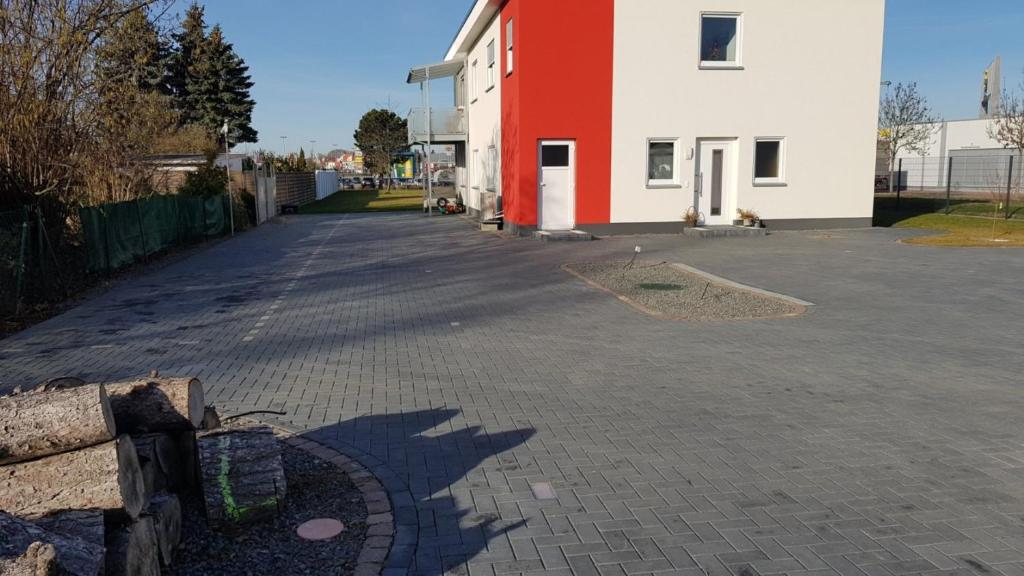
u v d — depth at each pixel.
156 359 8.18
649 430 5.71
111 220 15.14
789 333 8.95
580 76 19.88
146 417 4.06
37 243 11.89
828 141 21.16
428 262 16.16
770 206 21.12
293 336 9.24
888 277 12.77
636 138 20.25
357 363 7.85
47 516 3.24
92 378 7.46
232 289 13.18
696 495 4.57
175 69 47.12
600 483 4.77
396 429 5.81
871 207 21.59
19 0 12.45
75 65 13.25
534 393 6.70
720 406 6.27
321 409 6.32
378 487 4.74
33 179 12.84
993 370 7.25
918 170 47.59
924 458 5.09
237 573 3.74
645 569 3.73
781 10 20.45
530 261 15.62
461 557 3.88
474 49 28.00
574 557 3.86
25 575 2.52
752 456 5.17
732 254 15.99
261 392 6.83
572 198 20.41
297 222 31.19
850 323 9.43
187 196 21.86
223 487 4.18
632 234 20.47
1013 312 9.94
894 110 45.06
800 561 3.78
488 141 24.94
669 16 19.98
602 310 10.46
